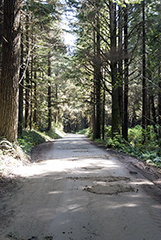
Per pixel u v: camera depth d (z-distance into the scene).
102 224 3.31
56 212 3.77
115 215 3.63
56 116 48.22
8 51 8.80
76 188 5.20
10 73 8.84
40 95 20.11
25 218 3.54
